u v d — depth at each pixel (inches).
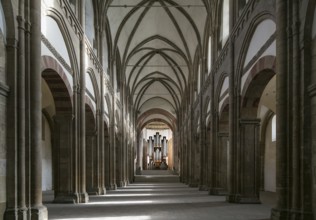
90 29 810.2
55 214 463.5
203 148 1048.8
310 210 348.8
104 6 882.1
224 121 814.5
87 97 732.7
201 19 1029.8
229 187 629.3
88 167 821.2
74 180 614.5
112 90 1077.8
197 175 1253.7
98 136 852.6
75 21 616.7
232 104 639.1
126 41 1215.6
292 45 373.7
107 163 1037.2
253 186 603.8
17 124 363.9
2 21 351.9
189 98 1446.9
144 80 1740.9
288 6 379.9
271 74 524.1
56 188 609.9
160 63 1518.2
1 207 342.3
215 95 852.6
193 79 1282.0
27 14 384.5
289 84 373.1
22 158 365.1
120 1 982.4
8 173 354.3
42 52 454.6
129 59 1314.0
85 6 749.3
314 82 346.6
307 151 352.8
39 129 395.9
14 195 354.0
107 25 1008.2
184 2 1017.5
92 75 780.0
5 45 356.2
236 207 536.4
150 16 1139.3
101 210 506.6
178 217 427.8
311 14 350.6
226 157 826.8
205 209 510.6
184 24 1137.4
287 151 372.2
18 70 368.2
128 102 1592.0
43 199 689.0
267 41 471.8
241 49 598.5
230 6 679.7
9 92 357.7
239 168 609.9
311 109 351.6
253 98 594.9
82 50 663.1
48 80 553.0
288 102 373.1
